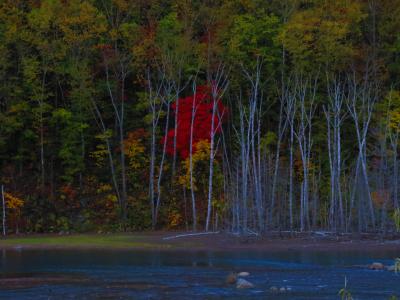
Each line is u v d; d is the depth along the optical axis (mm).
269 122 99000
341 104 91812
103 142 95812
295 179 94062
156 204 89875
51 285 43625
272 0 99500
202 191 93000
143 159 94250
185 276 47312
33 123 90812
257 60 90625
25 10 96438
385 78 94250
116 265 54000
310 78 93188
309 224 80688
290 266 52500
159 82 96000
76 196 90625
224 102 96812
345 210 81750
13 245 70375
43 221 86375
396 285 42219
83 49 92375
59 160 93812
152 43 92750
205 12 96312
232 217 82312
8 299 38688
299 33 90938
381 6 98812
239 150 93812
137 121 96938
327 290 40500
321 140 96375
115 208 89062
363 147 85438
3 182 89562
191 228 86750
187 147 92750
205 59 93125
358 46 97500
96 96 94062
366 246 67250
